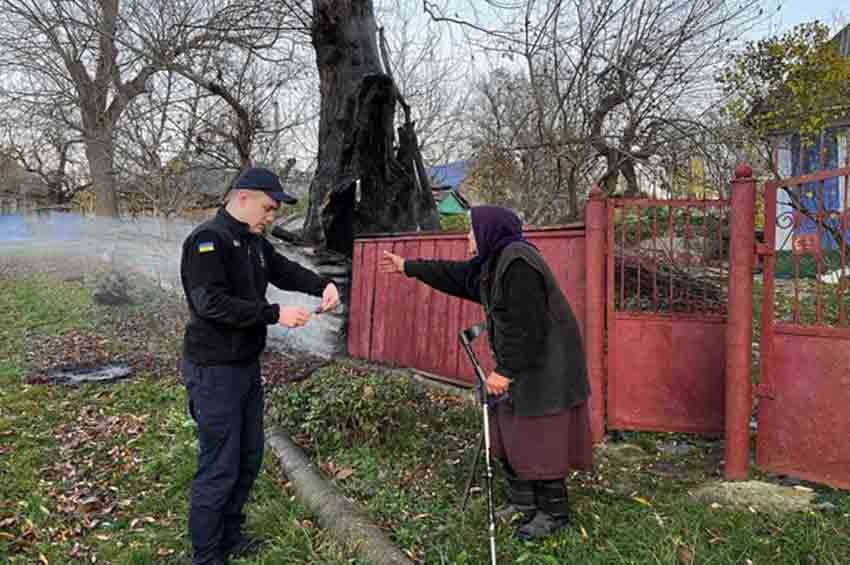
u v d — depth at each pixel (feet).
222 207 8.79
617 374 13.15
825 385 10.15
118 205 40.50
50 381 19.04
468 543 8.94
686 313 12.96
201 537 8.37
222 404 8.31
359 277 21.88
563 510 9.23
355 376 15.26
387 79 21.76
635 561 8.23
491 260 9.08
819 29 33.78
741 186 10.39
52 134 39.75
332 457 12.22
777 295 25.36
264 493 10.80
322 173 24.07
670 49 21.89
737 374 10.68
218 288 8.04
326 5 23.16
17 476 11.93
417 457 12.19
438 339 18.28
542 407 8.73
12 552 9.41
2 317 30.40
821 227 10.28
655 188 24.41
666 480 11.18
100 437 14.15
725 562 8.16
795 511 9.45
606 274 13.07
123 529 10.11
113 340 25.14
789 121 32.40
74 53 32.94
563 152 23.18
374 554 8.56
